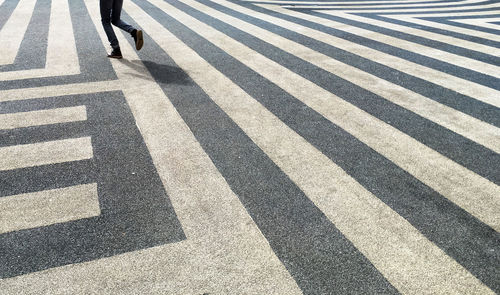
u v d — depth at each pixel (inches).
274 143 143.8
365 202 112.4
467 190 118.9
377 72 222.7
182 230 100.3
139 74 210.7
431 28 335.3
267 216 105.9
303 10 415.8
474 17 386.9
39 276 86.2
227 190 116.4
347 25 343.0
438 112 172.6
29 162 129.0
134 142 142.2
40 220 103.1
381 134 152.2
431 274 88.4
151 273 87.4
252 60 239.6
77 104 172.4
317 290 83.9
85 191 115.0
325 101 181.6
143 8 408.8
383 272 88.7
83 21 336.5
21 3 419.8
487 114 171.5
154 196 113.0
